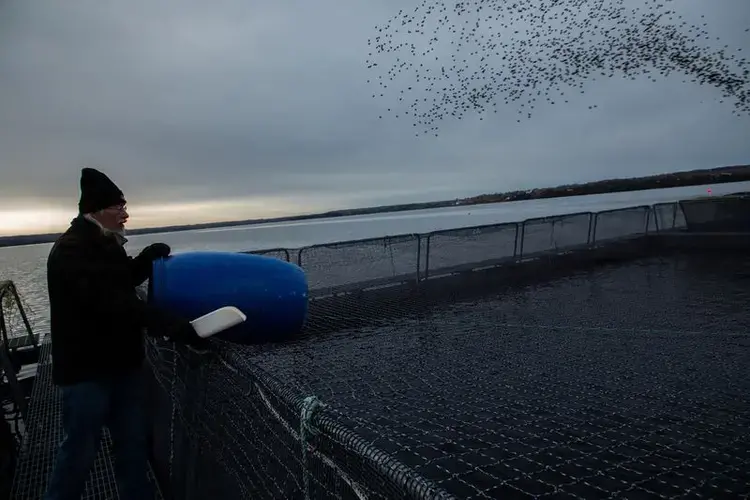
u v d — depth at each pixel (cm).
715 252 1319
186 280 320
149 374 429
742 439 327
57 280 239
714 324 634
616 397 404
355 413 387
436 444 333
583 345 564
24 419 459
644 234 1486
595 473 295
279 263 359
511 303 838
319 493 138
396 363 526
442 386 446
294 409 148
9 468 374
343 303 870
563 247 1249
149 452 405
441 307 825
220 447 234
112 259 250
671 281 965
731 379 434
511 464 305
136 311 238
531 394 418
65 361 244
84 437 246
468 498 272
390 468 108
